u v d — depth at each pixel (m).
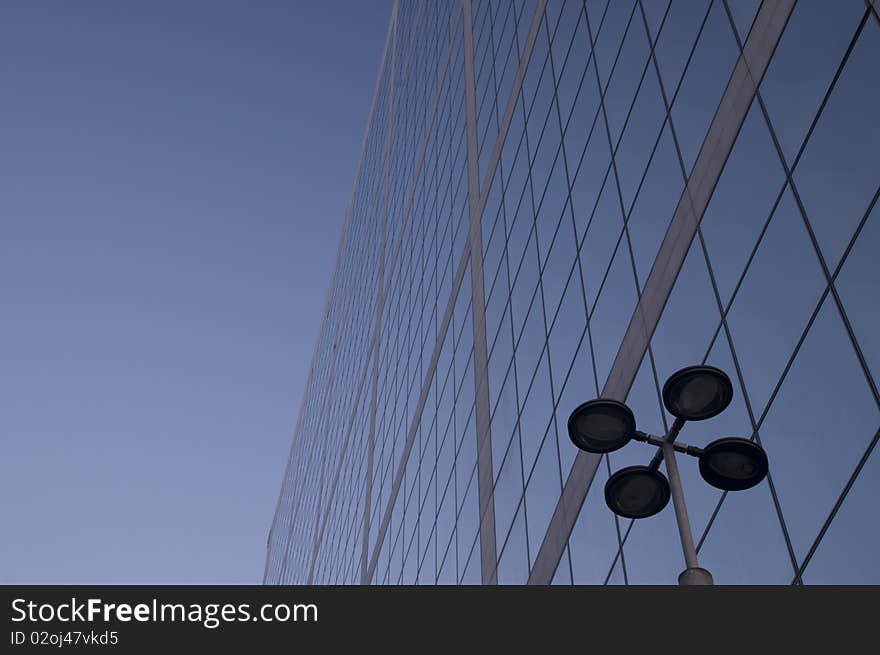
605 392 20.39
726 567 14.37
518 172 32.09
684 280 17.59
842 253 13.02
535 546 23.39
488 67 40.72
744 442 9.55
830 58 14.27
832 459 12.38
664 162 19.56
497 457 28.41
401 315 54.34
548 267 26.50
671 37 20.36
